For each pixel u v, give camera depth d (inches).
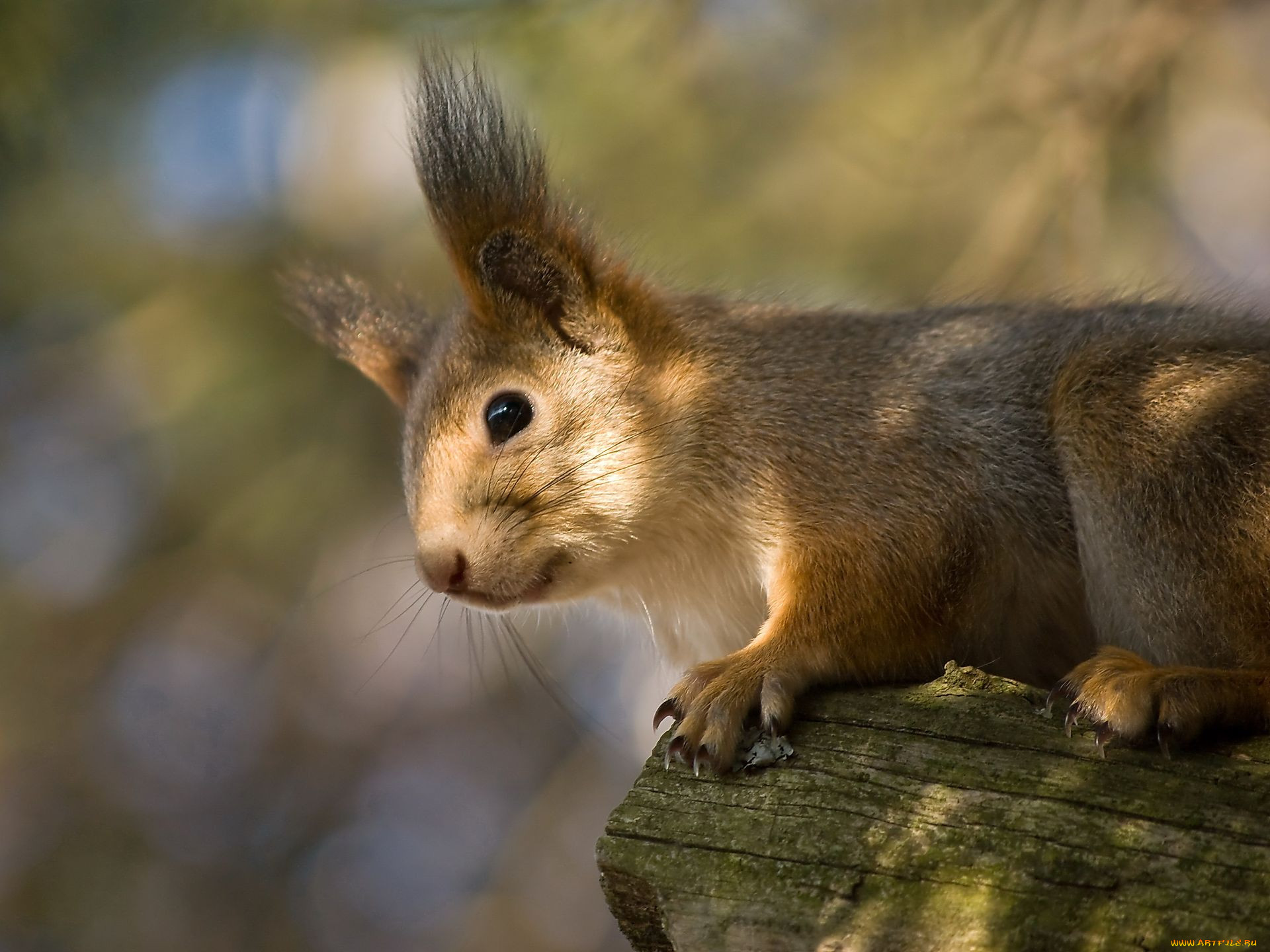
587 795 792.3
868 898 202.4
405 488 335.0
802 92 526.0
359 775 816.9
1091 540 288.8
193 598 706.2
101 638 713.0
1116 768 210.8
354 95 619.2
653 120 523.5
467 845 810.8
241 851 785.6
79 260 605.3
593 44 492.4
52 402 690.2
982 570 303.4
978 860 201.5
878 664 294.4
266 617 729.6
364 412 606.5
